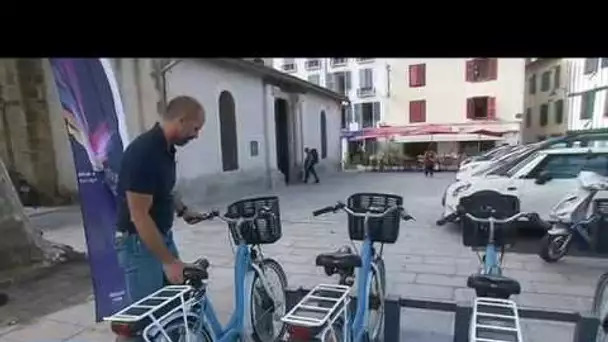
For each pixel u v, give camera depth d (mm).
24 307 4105
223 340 2631
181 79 10414
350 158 28359
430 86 29500
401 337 3424
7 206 4988
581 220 4402
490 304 2162
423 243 6363
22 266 4973
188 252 6086
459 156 25312
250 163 13422
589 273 4910
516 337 1812
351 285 2709
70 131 3305
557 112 27703
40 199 10953
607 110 21562
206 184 11305
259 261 3125
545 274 4906
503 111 27578
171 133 2482
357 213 2934
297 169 17516
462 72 28500
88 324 3727
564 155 6262
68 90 3299
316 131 20359
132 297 2609
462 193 6781
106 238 3531
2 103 10781
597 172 5941
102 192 3504
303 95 18125
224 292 4473
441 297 4250
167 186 2518
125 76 9109
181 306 2143
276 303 3205
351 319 2609
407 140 28875
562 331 3424
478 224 3100
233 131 12609
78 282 4781
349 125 33625
